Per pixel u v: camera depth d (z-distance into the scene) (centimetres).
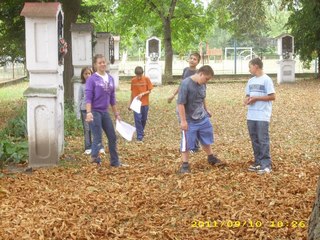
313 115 1337
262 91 650
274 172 645
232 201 506
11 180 639
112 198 537
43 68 726
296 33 2606
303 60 2703
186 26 3019
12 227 451
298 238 397
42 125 740
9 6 1470
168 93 2119
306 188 546
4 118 1409
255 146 659
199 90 664
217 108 1541
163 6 2722
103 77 711
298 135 1016
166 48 2748
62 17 758
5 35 1582
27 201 536
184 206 498
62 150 810
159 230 436
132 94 996
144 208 498
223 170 666
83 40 1262
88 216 479
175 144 934
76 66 1262
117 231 439
